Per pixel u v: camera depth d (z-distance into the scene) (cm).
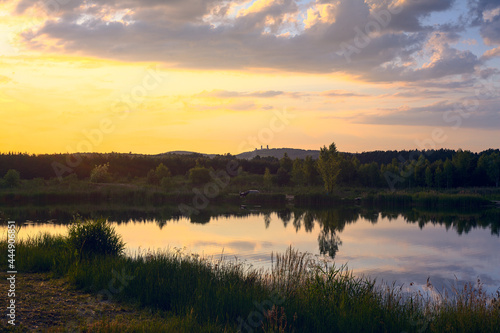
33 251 1105
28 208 3572
